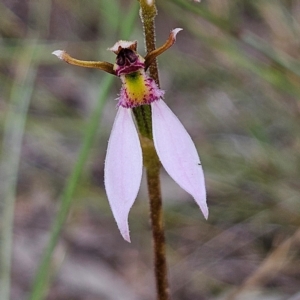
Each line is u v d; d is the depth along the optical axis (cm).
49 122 24
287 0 23
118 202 14
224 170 22
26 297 20
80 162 17
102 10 23
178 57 24
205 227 22
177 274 21
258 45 19
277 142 22
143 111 14
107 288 21
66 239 22
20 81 21
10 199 18
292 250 20
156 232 15
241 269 20
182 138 14
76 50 25
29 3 25
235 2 23
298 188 21
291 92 20
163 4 21
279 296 19
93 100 26
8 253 18
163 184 23
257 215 21
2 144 21
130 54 14
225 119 23
